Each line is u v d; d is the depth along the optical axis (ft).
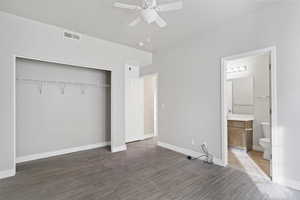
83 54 11.78
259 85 13.00
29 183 7.92
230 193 7.01
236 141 13.08
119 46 13.74
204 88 10.93
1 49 8.67
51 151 11.88
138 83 16.74
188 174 8.86
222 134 9.86
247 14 8.77
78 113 13.25
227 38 9.68
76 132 13.14
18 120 10.55
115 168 9.71
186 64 12.25
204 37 10.99
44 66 11.60
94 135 14.20
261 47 8.25
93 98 14.14
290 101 7.38
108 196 6.84
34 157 11.14
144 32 11.31
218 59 10.13
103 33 11.62
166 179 8.31
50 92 11.85
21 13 8.97
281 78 7.63
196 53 11.50
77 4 8.09
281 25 7.61
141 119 17.21
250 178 8.34
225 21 9.59
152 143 15.66
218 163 10.12
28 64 10.94
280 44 7.64
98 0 7.73
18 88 10.55
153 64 15.30
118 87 13.58
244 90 13.96
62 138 12.41
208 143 10.70
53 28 10.52
